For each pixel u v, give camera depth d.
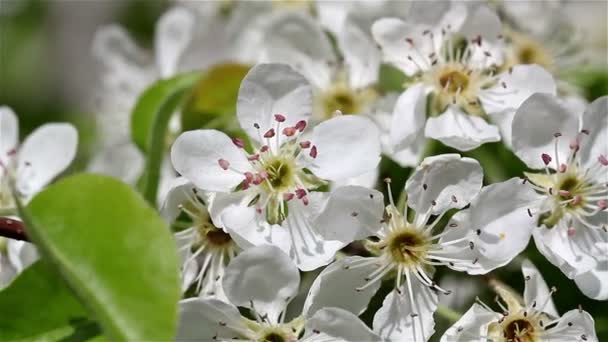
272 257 0.33
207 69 0.39
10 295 0.33
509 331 0.34
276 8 0.41
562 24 0.42
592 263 0.34
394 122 0.36
